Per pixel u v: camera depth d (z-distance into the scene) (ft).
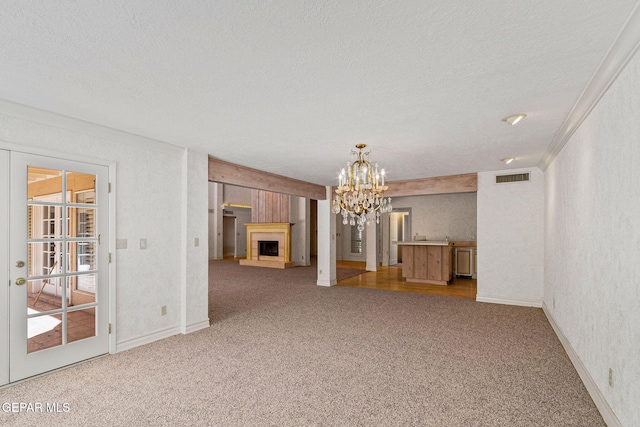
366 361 10.09
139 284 11.52
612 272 6.77
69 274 9.76
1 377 8.36
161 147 12.07
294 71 6.48
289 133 10.75
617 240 6.49
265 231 37.09
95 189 10.39
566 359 10.24
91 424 6.85
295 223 38.11
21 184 8.79
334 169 17.08
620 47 5.53
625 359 6.08
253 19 4.81
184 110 8.64
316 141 11.73
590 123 8.27
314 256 46.52
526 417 7.15
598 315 7.64
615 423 6.40
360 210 13.76
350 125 9.91
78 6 4.45
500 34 5.23
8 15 4.63
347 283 24.59
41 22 4.82
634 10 4.61
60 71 6.45
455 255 27.53
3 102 8.10
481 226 18.33
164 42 5.41
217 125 9.93
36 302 9.06
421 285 23.70
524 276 17.21
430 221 30.86
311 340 11.97
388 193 21.22
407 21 4.87
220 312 15.99
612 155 6.75
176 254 12.79
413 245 25.16
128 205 11.25
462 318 14.85
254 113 8.88
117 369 9.52
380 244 35.37
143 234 11.68
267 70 6.43
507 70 6.47
